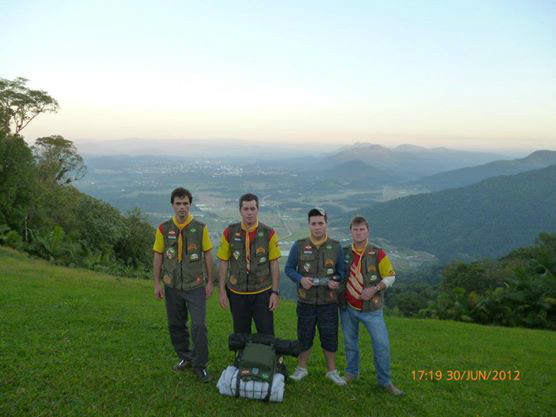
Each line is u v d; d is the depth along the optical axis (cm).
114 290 1309
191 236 488
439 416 502
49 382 462
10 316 713
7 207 2536
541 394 661
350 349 552
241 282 489
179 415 423
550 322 1669
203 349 500
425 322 1352
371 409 489
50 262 2069
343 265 515
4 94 3744
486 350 968
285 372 502
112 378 486
